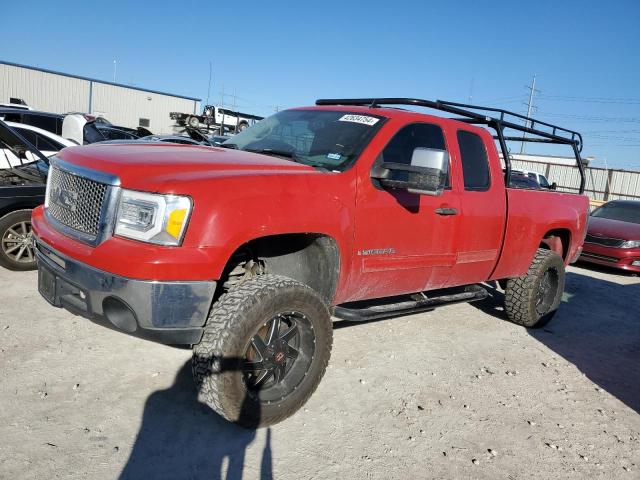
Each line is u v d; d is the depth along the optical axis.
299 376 3.31
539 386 4.32
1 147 6.30
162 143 3.85
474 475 3.03
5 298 4.79
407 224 3.93
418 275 4.23
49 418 3.05
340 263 3.50
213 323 2.93
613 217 11.41
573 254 6.15
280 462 2.92
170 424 3.14
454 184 4.38
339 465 2.96
